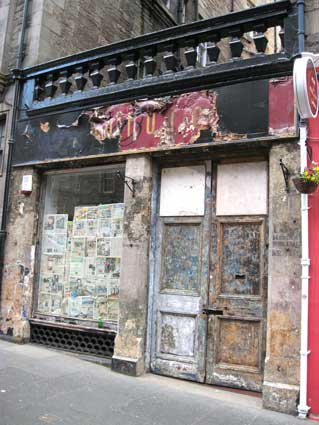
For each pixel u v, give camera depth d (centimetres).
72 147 654
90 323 625
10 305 686
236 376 507
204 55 1134
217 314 529
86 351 618
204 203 558
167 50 602
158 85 579
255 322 506
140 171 582
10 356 592
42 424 383
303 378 435
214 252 543
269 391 450
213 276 539
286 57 495
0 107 750
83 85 677
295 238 465
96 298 632
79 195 677
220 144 522
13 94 736
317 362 436
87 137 640
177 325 557
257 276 514
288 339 454
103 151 619
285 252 468
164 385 514
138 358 545
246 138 506
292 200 472
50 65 701
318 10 491
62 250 679
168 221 582
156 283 578
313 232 455
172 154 568
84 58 668
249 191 531
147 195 578
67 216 683
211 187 557
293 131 477
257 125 502
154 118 580
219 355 522
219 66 539
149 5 1069
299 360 446
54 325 648
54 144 675
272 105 495
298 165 474
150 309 571
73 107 664
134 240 571
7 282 696
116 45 638
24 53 745
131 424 395
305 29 494
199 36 575
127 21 988
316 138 466
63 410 419
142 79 603
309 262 452
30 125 710
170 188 588
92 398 455
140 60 769
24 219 696
